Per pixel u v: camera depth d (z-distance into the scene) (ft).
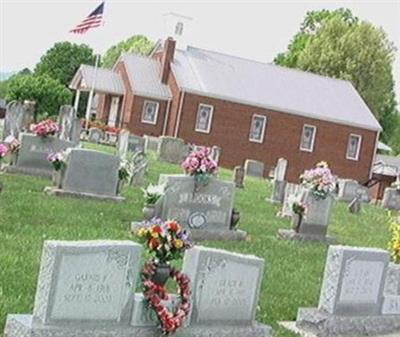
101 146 120.88
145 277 25.86
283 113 172.14
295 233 57.82
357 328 33.09
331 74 250.57
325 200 59.16
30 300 28.37
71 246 23.43
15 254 35.22
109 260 24.32
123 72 172.14
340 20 258.78
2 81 261.85
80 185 57.72
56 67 266.57
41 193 56.49
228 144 167.32
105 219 49.85
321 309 32.99
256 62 182.50
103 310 24.41
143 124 164.55
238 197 80.79
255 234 56.18
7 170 65.62
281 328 31.63
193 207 50.60
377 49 251.39
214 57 177.47
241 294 28.22
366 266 33.50
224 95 165.58
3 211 46.19
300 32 303.07
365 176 181.68
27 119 95.96
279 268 43.75
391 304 34.91
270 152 171.73
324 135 176.86
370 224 80.64
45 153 66.95
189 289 26.43
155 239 26.14
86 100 191.83
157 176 86.69
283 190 82.43
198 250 26.86
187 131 163.63
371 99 252.01
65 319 23.61
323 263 48.65
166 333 25.45
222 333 27.50
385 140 283.38
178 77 164.66
